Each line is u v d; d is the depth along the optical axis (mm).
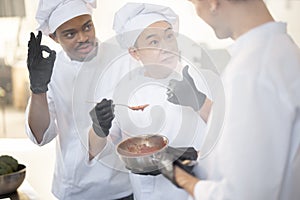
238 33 938
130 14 1211
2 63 2723
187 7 1661
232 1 919
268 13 941
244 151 838
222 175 880
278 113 844
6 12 2602
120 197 1592
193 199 957
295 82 866
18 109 2734
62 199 1631
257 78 852
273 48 880
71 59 1487
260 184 842
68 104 1524
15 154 2342
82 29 1416
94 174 1560
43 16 1427
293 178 943
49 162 2217
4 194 1543
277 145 848
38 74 1422
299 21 1602
